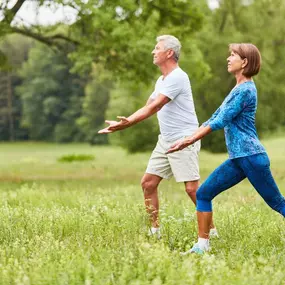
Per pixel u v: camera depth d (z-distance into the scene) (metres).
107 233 12.88
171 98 13.76
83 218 14.48
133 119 12.98
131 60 40.78
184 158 14.16
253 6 68.88
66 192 22.41
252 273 9.30
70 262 9.85
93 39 41.28
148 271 9.39
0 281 9.20
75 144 188.25
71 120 193.88
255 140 11.98
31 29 42.56
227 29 68.88
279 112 70.94
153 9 41.59
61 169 60.97
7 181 39.62
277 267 10.44
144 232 13.13
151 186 14.59
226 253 11.75
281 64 69.62
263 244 12.43
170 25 42.69
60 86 195.50
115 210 15.97
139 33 39.53
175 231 13.39
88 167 65.06
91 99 174.25
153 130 78.94
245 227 14.02
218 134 72.00
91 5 37.53
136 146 81.38
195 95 70.75
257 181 11.98
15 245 11.55
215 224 14.68
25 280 8.87
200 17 42.50
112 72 42.31
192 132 14.17
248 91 11.85
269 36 68.81
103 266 9.74
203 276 9.32
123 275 9.15
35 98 196.50
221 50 68.25
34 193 21.69
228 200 20.75
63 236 13.40
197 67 44.12
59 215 14.94
